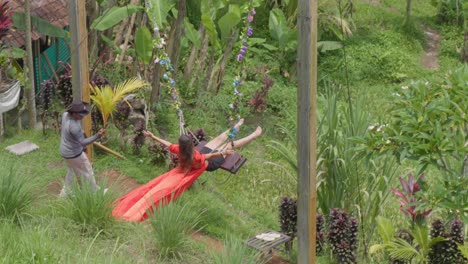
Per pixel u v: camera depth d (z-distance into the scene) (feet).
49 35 51.26
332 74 76.69
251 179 47.93
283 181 47.88
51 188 38.96
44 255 26.96
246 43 41.78
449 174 37.11
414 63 80.94
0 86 45.80
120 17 50.29
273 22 66.23
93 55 55.36
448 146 32.35
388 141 33.99
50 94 46.11
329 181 40.14
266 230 38.65
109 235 32.07
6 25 45.19
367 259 38.88
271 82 59.06
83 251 29.73
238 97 41.75
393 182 45.44
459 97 33.88
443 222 37.81
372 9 91.97
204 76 62.80
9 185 31.99
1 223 30.66
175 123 53.36
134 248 31.71
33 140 45.78
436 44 88.17
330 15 74.33
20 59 53.42
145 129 44.62
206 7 55.93
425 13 96.17
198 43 56.75
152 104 53.26
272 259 35.68
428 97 34.30
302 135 31.07
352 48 80.59
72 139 35.24
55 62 57.21
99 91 42.55
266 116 59.88
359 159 38.24
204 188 42.70
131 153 45.21
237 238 34.19
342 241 36.14
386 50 81.25
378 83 77.66
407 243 35.99
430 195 33.99
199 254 32.65
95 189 34.04
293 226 35.83
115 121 44.83
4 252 26.94
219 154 37.81
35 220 31.50
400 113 33.58
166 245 31.73
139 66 57.41
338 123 43.52
